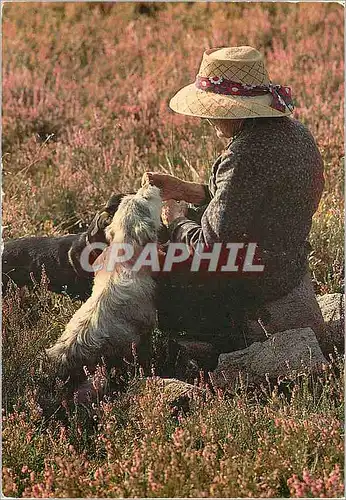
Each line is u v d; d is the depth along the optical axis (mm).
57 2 17891
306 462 5641
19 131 12328
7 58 15070
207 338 7301
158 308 7188
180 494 5297
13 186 10289
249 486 5344
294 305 7098
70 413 6582
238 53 6672
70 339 6891
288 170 6535
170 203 7340
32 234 9375
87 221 9953
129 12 17719
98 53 15969
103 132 12156
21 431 6125
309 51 14875
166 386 6574
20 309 7457
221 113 6535
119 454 5906
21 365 6922
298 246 6941
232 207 6562
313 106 12445
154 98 12820
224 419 6133
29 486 5773
